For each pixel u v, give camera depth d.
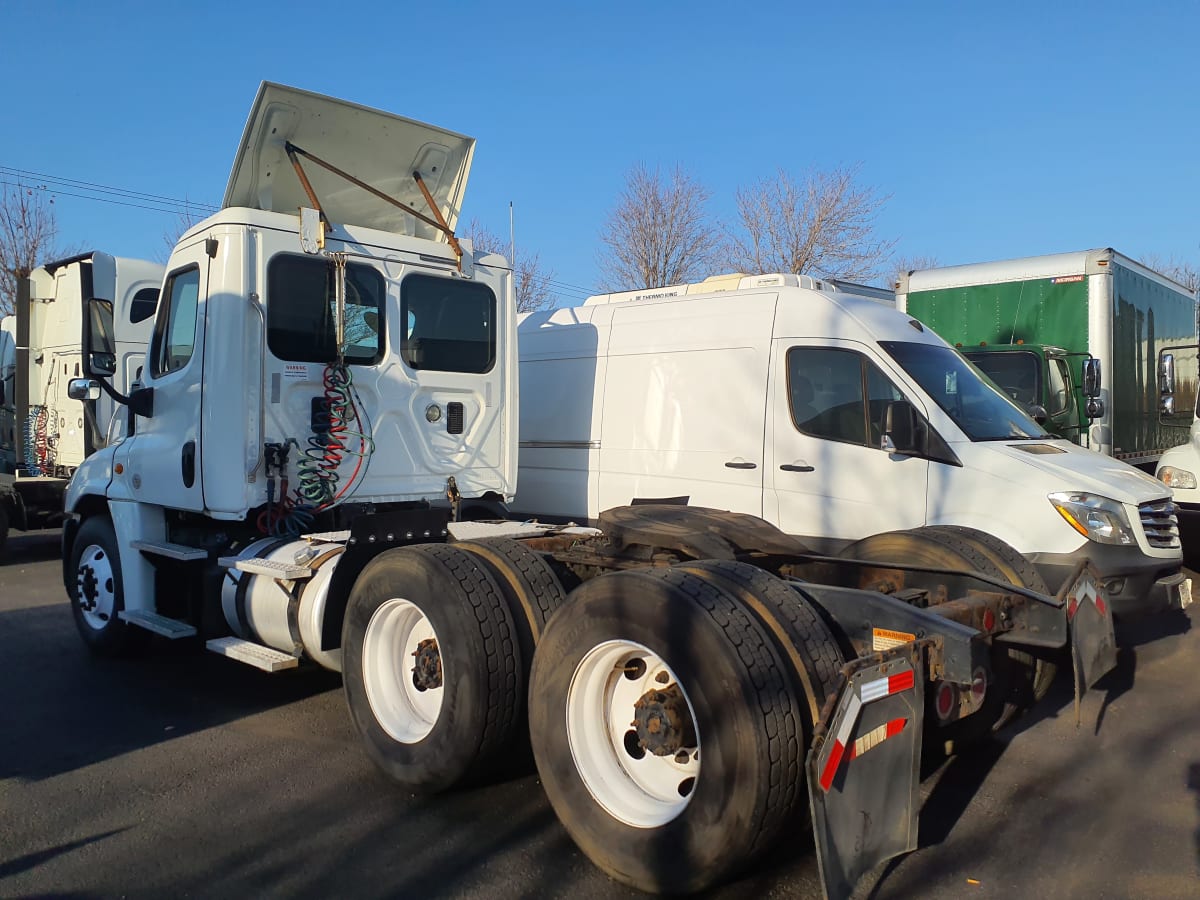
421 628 4.68
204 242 5.96
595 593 3.78
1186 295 14.47
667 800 3.63
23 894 3.66
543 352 8.75
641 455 7.94
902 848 3.29
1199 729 5.52
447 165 6.94
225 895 3.66
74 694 6.27
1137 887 3.71
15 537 14.80
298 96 5.98
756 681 3.24
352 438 6.10
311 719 5.76
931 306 12.12
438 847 4.05
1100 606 4.26
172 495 6.16
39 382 12.88
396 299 6.36
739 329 7.47
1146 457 12.40
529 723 4.02
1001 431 6.73
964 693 3.71
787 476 7.08
